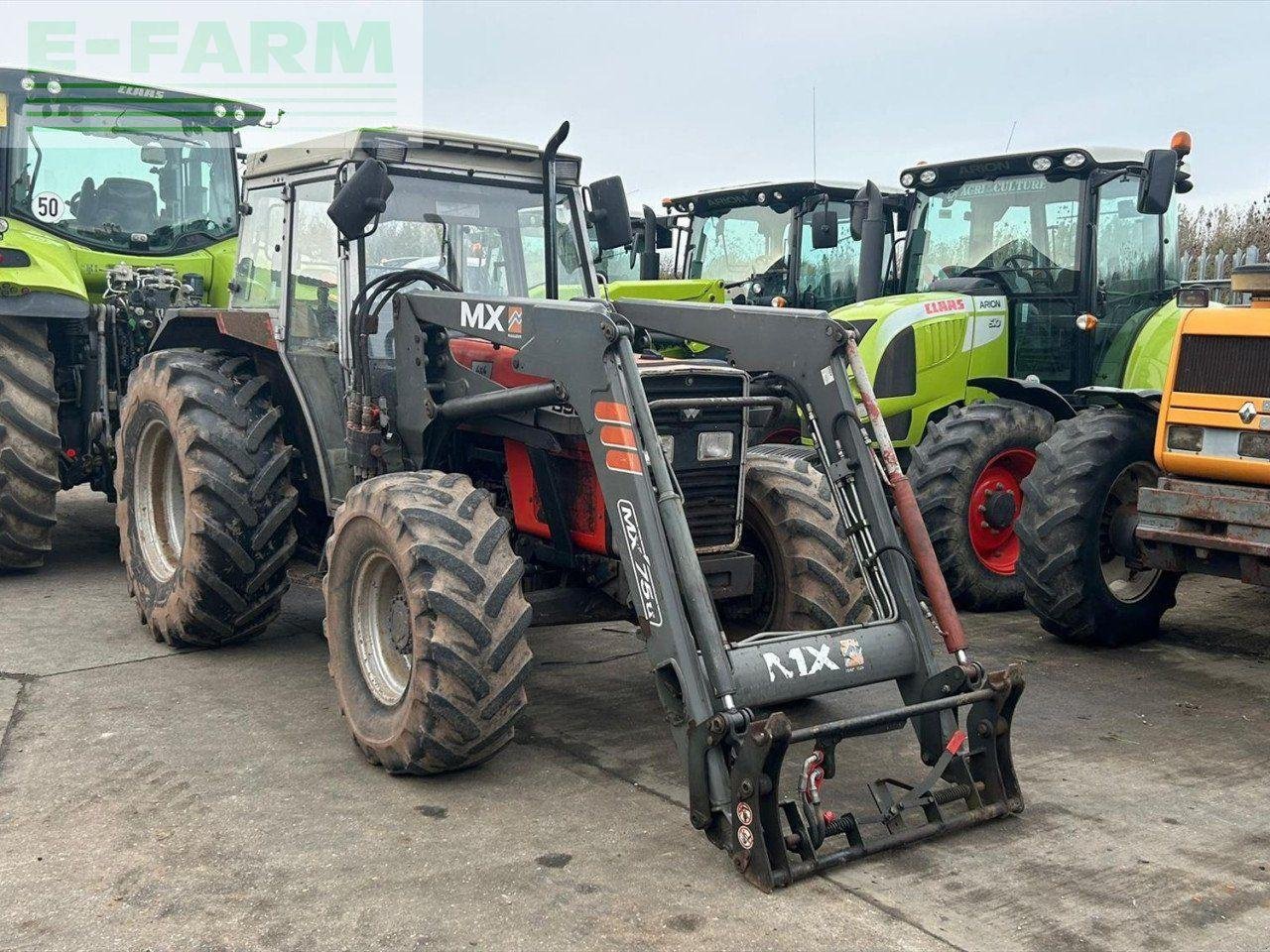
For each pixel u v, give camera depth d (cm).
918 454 608
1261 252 1472
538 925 280
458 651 344
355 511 380
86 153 682
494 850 320
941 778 359
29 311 604
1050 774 380
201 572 474
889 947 271
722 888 299
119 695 447
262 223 511
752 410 412
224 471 471
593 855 318
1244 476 468
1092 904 292
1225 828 339
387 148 438
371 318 432
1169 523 483
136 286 662
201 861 312
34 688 454
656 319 438
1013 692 340
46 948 268
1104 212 684
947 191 738
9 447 607
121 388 660
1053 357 695
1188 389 484
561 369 356
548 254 483
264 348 508
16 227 658
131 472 536
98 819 337
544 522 416
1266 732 422
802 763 390
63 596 600
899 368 664
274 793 357
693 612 320
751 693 319
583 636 547
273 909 287
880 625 353
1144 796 362
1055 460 525
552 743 406
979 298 695
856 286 891
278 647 517
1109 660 517
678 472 387
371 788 362
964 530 595
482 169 468
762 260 918
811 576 410
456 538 353
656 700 454
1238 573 465
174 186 712
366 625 395
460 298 398
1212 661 516
